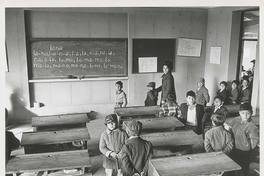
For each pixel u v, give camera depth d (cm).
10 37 574
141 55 659
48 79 615
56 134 355
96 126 577
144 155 264
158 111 462
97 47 633
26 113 607
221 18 636
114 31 637
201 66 706
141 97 677
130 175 263
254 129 313
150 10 642
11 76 588
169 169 249
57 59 616
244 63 631
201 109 395
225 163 262
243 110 314
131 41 645
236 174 313
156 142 327
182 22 669
